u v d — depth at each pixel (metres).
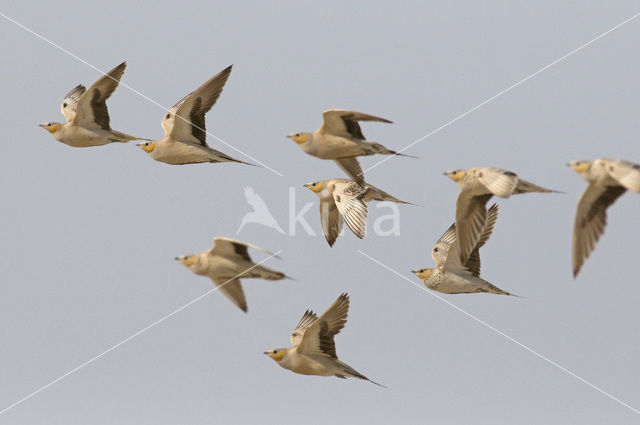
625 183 14.59
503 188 16.97
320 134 19.59
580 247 15.34
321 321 17.48
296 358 17.81
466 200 17.89
